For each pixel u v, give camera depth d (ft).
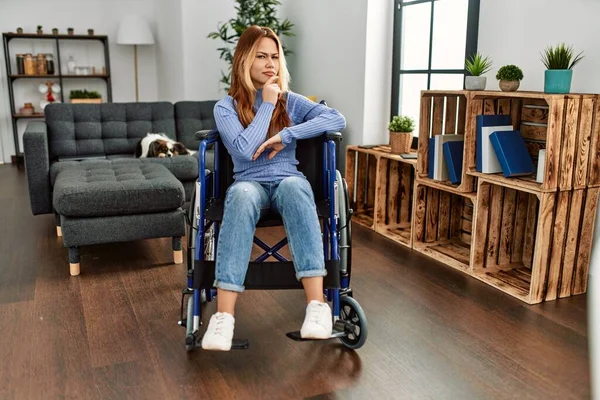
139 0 19.45
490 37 9.00
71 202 8.06
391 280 8.18
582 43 7.43
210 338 5.20
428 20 10.55
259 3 13.71
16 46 18.33
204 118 13.43
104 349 6.09
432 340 6.33
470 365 5.79
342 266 6.10
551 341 6.32
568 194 7.20
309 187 5.76
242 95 6.15
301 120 6.49
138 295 7.61
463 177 8.26
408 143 10.23
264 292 7.75
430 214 9.64
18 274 8.36
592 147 7.20
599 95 7.06
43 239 10.11
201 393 5.27
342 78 12.39
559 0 7.70
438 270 8.63
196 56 16.33
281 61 6.31
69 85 19.03
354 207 11.92
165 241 10.09
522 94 7.18
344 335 5.89
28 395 5.22
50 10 18.53
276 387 5.37
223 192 6.62
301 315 7.02
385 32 11.49
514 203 8.41
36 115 18.17
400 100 11.60
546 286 7.39
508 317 6.95
